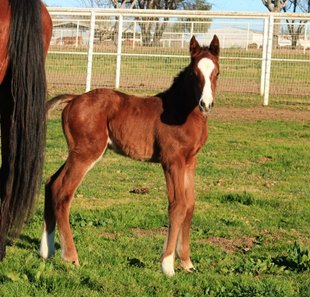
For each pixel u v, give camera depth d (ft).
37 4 21.12
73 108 23.36
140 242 26.08
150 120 23.15
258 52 77.61
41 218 28.71
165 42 79.87
